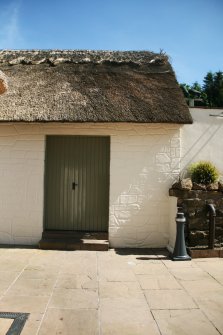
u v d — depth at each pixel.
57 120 6.24
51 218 7.06
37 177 6.93
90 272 5.16
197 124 7.12
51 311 3.74
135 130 6.89
